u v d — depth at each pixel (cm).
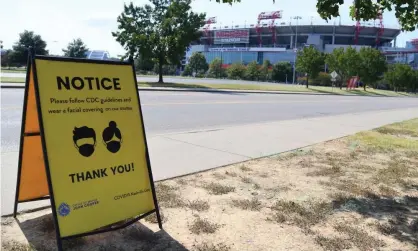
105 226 341
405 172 642
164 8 3634
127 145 366
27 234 356
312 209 450
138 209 368
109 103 356
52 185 311
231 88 3778
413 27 652
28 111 367
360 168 661
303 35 15612
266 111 1738
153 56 3616
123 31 3591
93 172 338
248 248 350
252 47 16325
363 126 1311
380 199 498
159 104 1669
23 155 379
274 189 523
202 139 880
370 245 364
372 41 15838
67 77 329
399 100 4384
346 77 6962
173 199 461
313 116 1656
